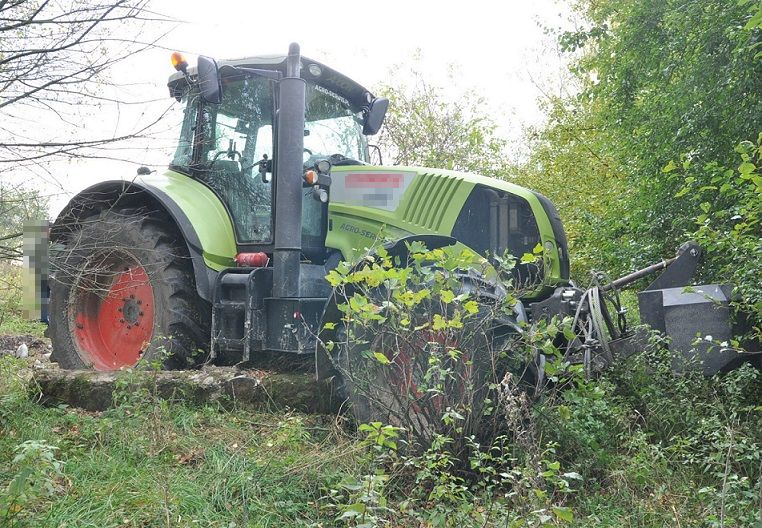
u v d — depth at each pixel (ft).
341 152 19.15
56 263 16.48
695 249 15.52
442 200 17.12
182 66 18.34
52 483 10.43
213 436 14.21
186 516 10.60
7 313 17.71
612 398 14.37
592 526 10.67
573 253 31.45
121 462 12.59
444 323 11.47
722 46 21.99
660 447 12.75
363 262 14.61
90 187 18.98
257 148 18.17
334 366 14.02
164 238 18.06
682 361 13.91
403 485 12.00
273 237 17.60
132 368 16.40
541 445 12.55
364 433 13.53
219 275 17.07
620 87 27.86
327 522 10.82
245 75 18.28
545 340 12.78
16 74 12.46
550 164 43.34
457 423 12.03
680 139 23.22
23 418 14.87
